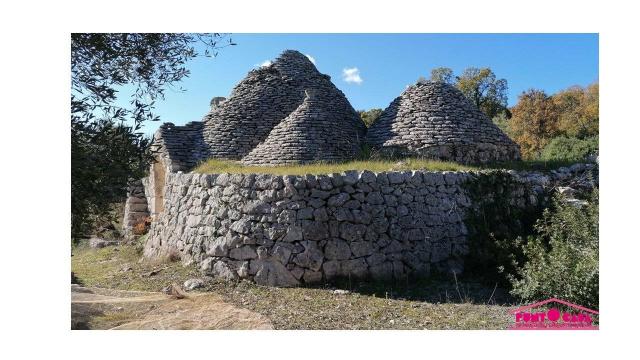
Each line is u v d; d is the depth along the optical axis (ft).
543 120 88.94
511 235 28.04
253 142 42.16
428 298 22.75
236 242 25.88
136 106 14.76
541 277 20.49
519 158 42.50
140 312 19.06
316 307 20.97
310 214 25.20
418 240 26.94
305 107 40.34
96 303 19.30
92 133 13.55
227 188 27.48
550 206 31.48
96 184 13.84
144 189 49.83
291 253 24.81
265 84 45.78
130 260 35.94
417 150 37.24
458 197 28.99
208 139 41.88
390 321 19.03
